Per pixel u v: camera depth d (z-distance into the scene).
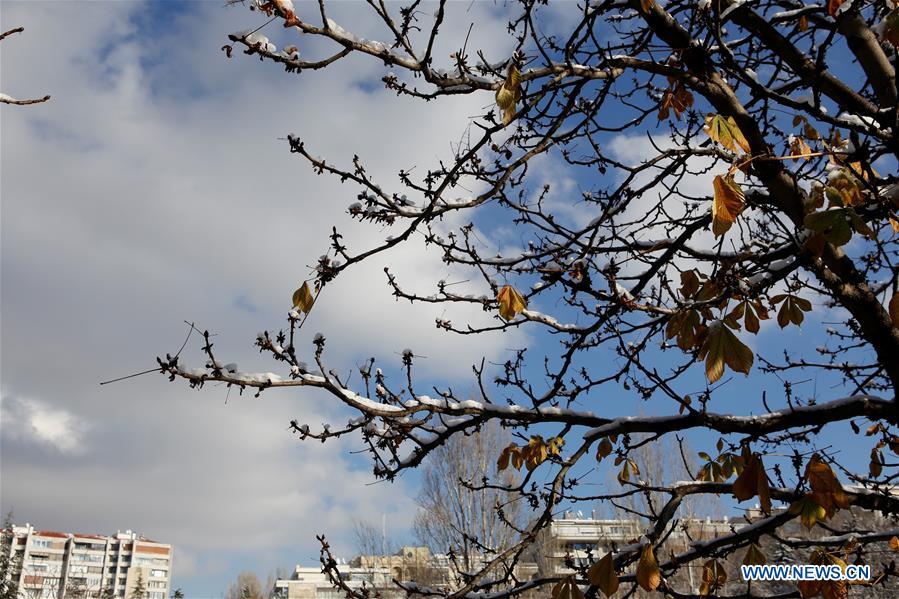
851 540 4.05
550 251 4.89
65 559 101.50
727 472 4.11
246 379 3.10
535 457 4.15
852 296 3.69
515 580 4.07
